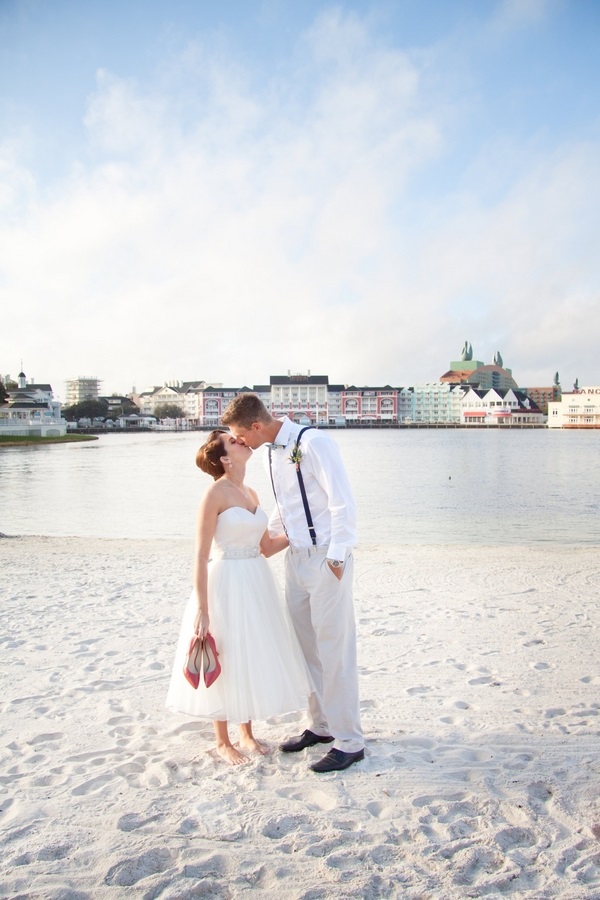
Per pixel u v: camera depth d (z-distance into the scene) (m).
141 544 13.01
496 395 188.62
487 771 3.46
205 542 3.56
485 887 2.53
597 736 3.91
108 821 3.04
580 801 3.14
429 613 7.35
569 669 5.31
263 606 3.65
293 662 3.73
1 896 2.52
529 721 4.18
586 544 13.88
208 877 2.62
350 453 59.31
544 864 2.67
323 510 3.51
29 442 84.38
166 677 5.22
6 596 8.34
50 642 6.25
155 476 34.88
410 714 4.34
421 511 19.48
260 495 23.08
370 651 5.90
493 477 32.22
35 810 3.16
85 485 29.55
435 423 187.88
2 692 4.91
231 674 3.56
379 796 3.23
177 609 7.56
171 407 183.38
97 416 176.00
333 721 3.57
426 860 2.71
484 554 11.70
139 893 2.53
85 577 9.59
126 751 3.85
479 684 4.97
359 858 2.73
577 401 174.12
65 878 2.63
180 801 3.22
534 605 7.73
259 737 4.03
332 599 3.47
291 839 2.86
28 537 14.07
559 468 38.84
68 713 4.47
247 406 3.52
